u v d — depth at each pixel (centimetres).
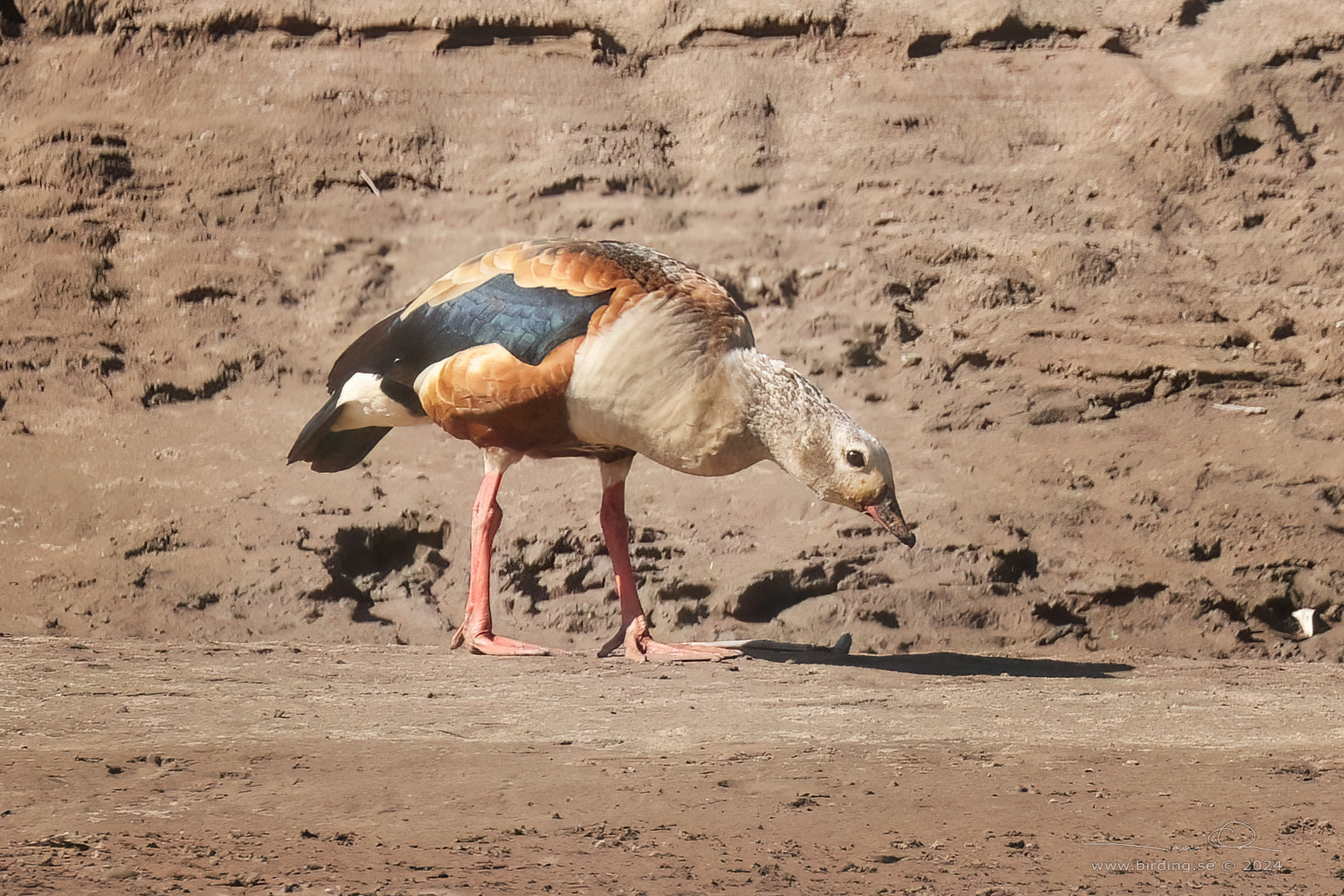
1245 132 1894
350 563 1402
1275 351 1670
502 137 1925
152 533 1404
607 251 1093
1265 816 594
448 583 1380
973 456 1559
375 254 1841
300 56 1986
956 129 1919
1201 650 1280
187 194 1881
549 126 1930
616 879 493
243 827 563
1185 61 1977
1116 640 1302
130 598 1312
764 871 506
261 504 1459
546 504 1468
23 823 563
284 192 1888
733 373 1043
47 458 1549
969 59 1983
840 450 1030
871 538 1415
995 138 1911
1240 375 1639
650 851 532
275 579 1334
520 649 1109
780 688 961
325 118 1930
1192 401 1625
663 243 1834
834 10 2002
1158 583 1354
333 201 1883
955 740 773
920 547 1401
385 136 1914
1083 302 1748
